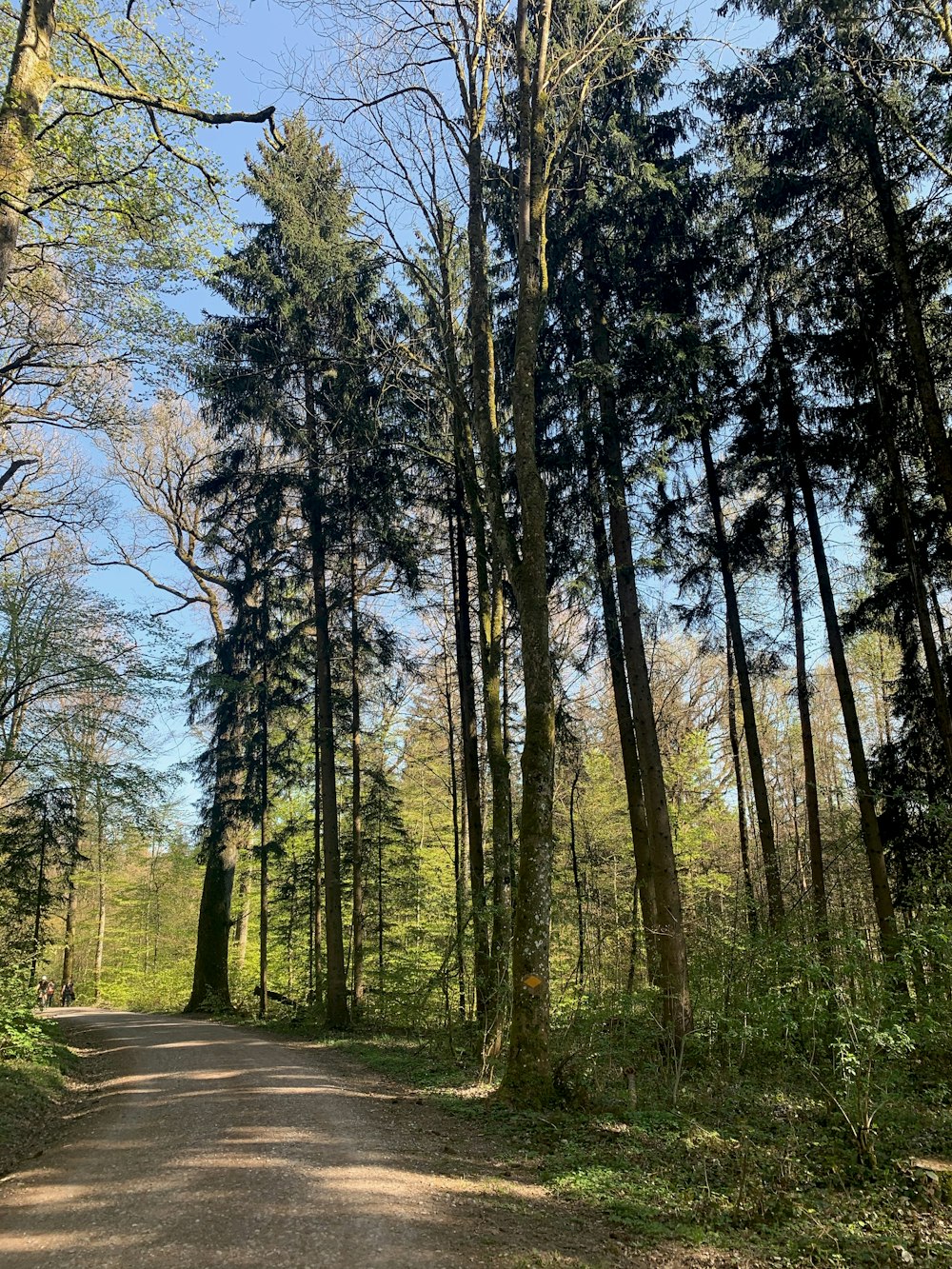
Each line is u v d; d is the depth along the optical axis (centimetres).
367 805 1994
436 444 1588
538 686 932
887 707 2247
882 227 1225
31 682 1373
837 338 1265
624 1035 1002
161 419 2412
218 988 2334
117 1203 537
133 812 1496
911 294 1118
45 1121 841
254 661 2002
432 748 2542
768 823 1296
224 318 1741
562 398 1319
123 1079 1082
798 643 1370
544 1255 466
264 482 1772
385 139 1251
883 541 1291
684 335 1165
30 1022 1238
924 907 1013
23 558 1540
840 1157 670
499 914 1142
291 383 1766
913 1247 510
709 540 1383
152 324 1232
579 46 1186
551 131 1227
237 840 2444
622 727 1329
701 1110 820
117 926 3588
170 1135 725
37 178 1008
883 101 1120
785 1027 856
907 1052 845
